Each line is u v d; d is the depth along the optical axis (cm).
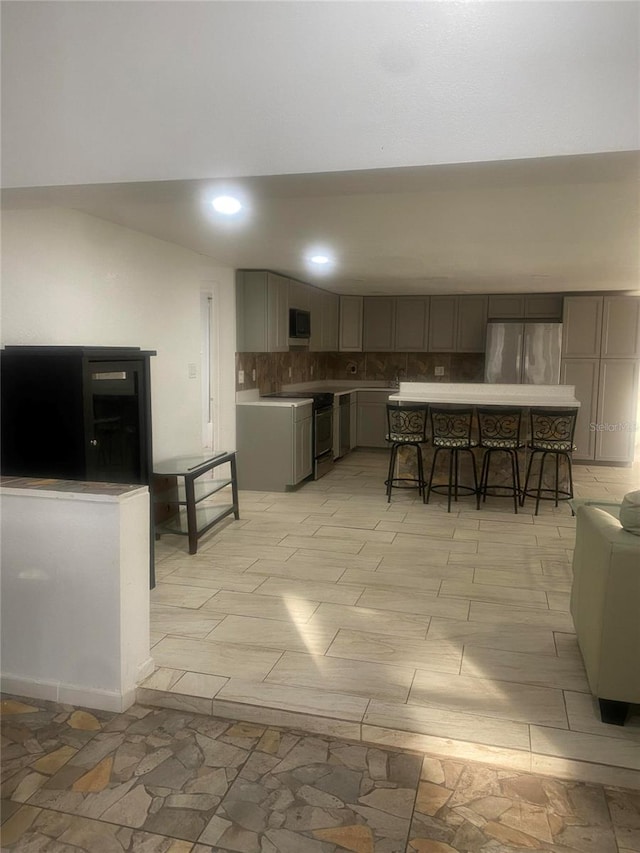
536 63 185
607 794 217
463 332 839
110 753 235
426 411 573
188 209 350
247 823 201
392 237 428
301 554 439
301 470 636
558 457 567
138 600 269
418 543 465
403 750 238
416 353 892
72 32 219
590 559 272
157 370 456
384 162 198
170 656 295
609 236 415
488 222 374
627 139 181
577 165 194
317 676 278
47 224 336
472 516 539
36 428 311
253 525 508
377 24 194
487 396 614
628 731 241
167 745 240
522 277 640
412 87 193
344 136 200
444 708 255
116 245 398
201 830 198
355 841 194
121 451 344
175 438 487
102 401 323
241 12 204
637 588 234
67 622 263
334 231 408
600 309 768
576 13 181
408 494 616
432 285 729
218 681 273
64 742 241
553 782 222
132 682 267
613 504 330
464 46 188
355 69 197
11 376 312
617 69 180
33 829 199
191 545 436
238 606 352
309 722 250
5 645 274
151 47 213
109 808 207
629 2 178
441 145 193
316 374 885
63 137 224
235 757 233
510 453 597
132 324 421
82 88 220
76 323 363
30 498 261
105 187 227
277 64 203
